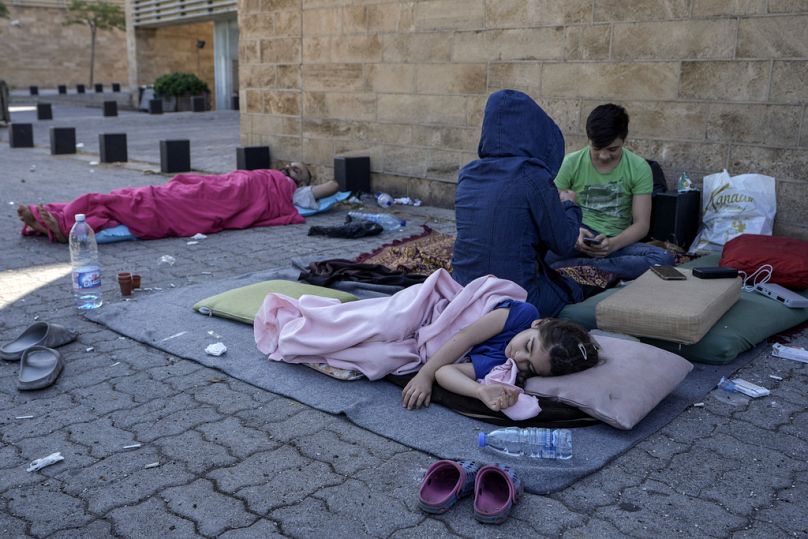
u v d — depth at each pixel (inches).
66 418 134.1
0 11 1720.0
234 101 1138.7
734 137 255.4
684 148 267.9
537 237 165.0
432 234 278.8
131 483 112.9
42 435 127.7
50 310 194.7
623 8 275.4
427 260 221.1
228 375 153.7
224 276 233.0
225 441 126.0
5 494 109.8
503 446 121.1
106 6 1729.8
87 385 148.3
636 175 219.9
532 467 114.7
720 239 245.6
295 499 108.7
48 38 1825.8
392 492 110.7
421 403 137.1
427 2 341.7
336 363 150.9
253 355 162.9
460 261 167.6
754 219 243.4
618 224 226.1
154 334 174.4
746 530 101.9
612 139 212.5
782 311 176.1
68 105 1316.4
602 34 283.1
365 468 117.6
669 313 153.3
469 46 329.4
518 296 150.9
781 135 245.1
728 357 158.1
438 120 349.7
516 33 311.0
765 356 166.7
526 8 305.4
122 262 247.9
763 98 247.0
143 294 212.1
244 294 191.0
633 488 112.1
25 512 105.3
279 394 144.3
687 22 259.8
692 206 258.1
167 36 1315.2
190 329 178.1
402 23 354.3
